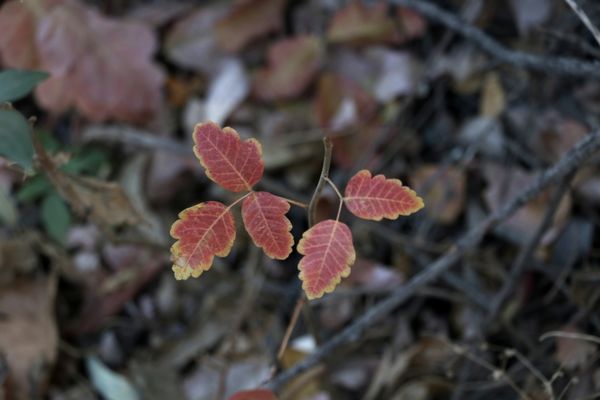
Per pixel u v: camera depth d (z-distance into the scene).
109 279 1.03
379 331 0.96
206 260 0.68
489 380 0.91
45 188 0.96
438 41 1.12
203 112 1.11
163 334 1.02
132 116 1.08
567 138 0.97
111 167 1.10
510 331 0.92
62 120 1.15
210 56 1.14
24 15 1.03
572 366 0.89
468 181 1.02
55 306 1.03
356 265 0.98
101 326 1.02
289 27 1.17
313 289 0.68
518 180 0.97
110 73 1.07
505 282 0.91
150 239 1.00
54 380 0.99
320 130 1.06
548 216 0.86
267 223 0.69
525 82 1.03
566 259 0.94
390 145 1.06
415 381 0.93
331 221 0.69
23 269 1.03
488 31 1.10
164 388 0.95
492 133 1.02
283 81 1.10
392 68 1.08
